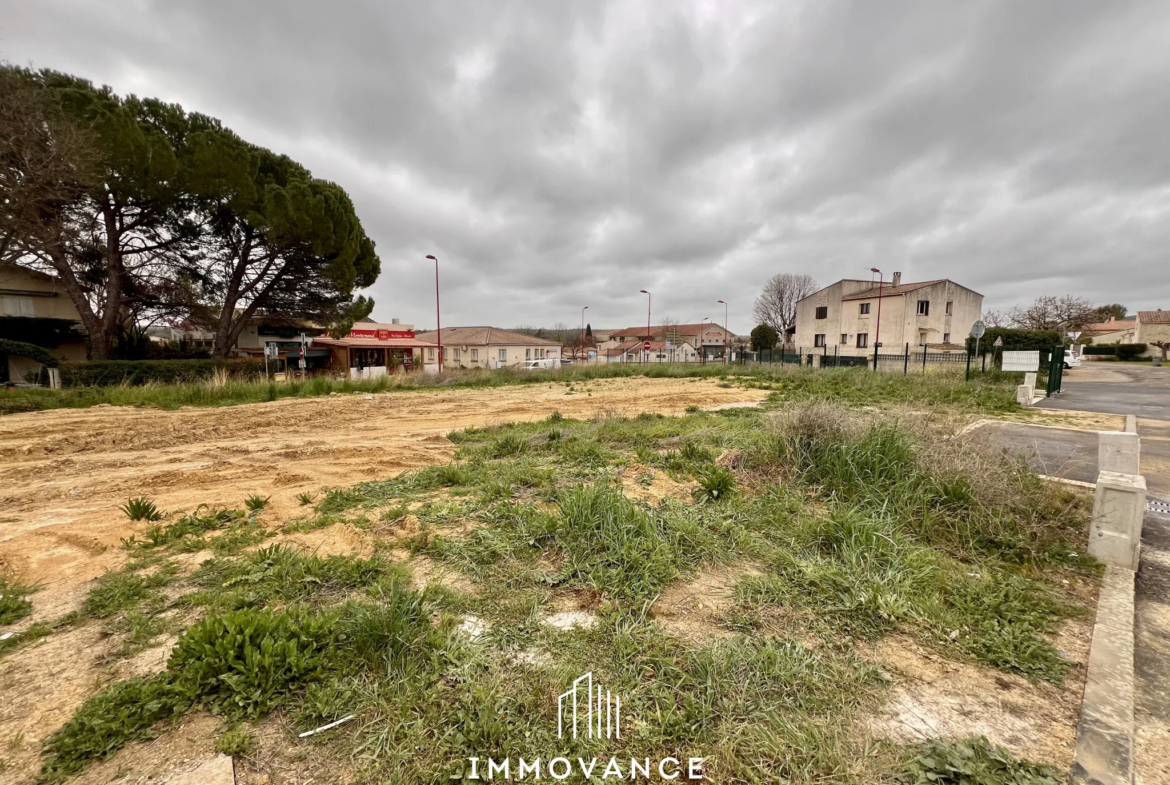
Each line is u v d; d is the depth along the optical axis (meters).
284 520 4.22
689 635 2.55
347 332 28.73
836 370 22.23
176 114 18.48
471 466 5.88
